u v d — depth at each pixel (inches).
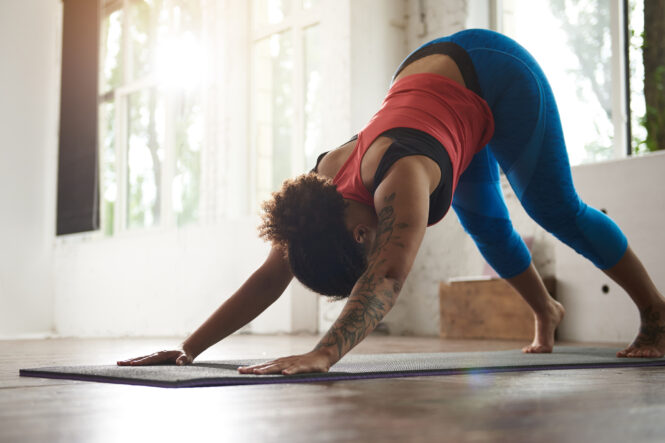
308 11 239.9
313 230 59.2
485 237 92.0
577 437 32.7
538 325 100.1
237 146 253.9
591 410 41.5
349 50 217.2
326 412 40.8
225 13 261.4
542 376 65.0
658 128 170.6
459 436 32.9
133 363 71.4
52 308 302.4
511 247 92.8
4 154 290.8
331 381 57.9
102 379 60.0
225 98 258.2
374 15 221.5
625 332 160.9
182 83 275.7
